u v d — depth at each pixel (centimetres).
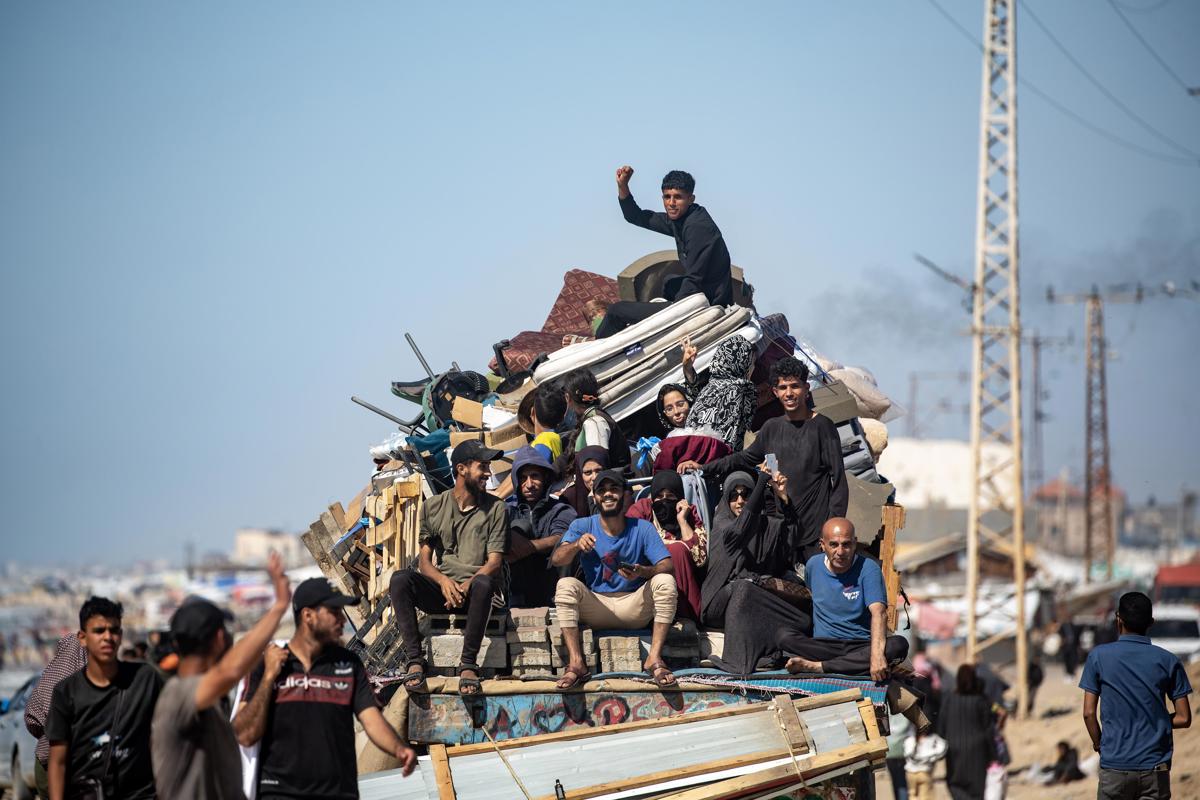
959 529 12412
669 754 1820
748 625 2011
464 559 1995
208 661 1375
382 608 2203
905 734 3697
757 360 2723
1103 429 16850
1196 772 4281
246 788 1478
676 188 2809
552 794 1767
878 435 2617
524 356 3077
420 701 1950
